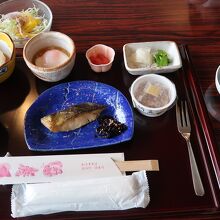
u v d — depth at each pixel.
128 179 0.37
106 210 0.36
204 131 0.42
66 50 0.49
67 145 0.41
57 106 0.46
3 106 0.46
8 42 0.47
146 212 0.36
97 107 0.44
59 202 0.35
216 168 0.39
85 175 0.38
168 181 0.38
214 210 0.36
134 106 0.45
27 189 0.36
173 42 0.50
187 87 0.47
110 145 0.41
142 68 0.47
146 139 0.42
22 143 0.41
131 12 0.58
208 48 0.52
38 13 0.59
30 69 0.47
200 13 0.58
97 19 0.57
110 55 0.49
